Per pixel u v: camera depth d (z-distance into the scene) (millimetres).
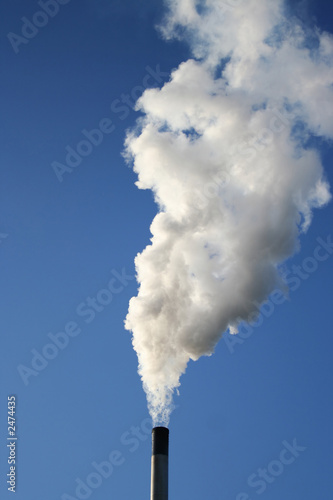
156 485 40219
